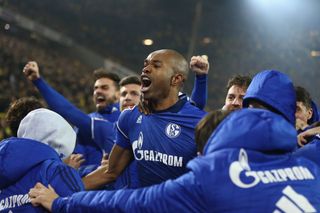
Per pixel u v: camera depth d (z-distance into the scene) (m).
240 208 1.77
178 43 30.42
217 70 24.64
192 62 3.21
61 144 2.54
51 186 2.30
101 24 33.19
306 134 2.79
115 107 4.98
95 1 34.75
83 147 4.66
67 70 27.38
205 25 31.09
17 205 2.36
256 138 1.87
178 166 2.79
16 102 2.84
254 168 1.85
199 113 2.85
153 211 1.86
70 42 31.23
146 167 2.88
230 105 3.40
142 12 34.12
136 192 1.95
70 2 34.12
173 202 1.84
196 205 1.81
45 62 26.80
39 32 30.45
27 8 31.53
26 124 2.56
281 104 2.13
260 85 2.18
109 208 1.96
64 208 2.10
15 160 2.38
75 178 2.36
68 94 23.70
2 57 24.47
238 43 27.67
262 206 1.78
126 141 3.08
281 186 1.83
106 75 4.97
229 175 1.81
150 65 2.86
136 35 32.28
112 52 31.09
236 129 1.89
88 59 30.61
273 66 23.22
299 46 25.02
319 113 3.48
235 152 1.86
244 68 24.52
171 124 2.83
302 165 1.95
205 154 1.95
